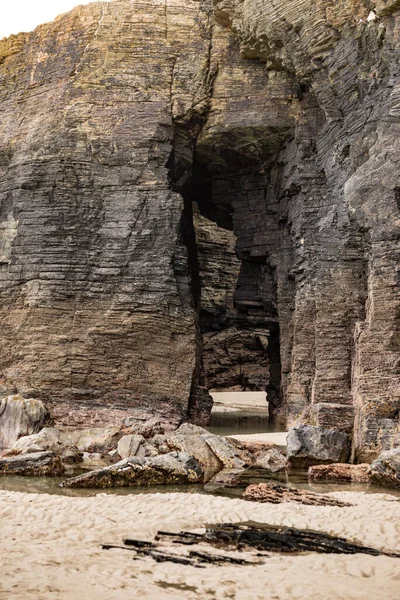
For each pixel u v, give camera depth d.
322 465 16.48
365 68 22.11
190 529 10.78
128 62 26.39
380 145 21.02
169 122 25.98
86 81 26.33
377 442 17.98
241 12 25.67
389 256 20.33
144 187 25.52
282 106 26.11
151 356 24.52
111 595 7.86
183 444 18.34
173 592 8.01
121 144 25.77
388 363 19.77
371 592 8.17
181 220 26.34
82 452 18.80
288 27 24.16
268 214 28.30
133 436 18.45
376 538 10.50
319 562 9.26
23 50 27.95
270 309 29.98
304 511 12.09
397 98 20.83
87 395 24.05
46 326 24.58
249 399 42.69
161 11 26.80
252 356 47.50
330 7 22.91
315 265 24.02
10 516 11.28
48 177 25.64
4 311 25.25
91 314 24.72
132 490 14.19
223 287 47.03
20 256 25.42
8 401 20.39
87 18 26.89
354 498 13.37
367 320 20.89
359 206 21.02
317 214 24.66
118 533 10.45
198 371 27.22
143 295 24.81
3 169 27.05
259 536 10.26
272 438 21.52
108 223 25.39
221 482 15.36
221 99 26.61
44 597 7.71
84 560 9.09
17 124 27.16
